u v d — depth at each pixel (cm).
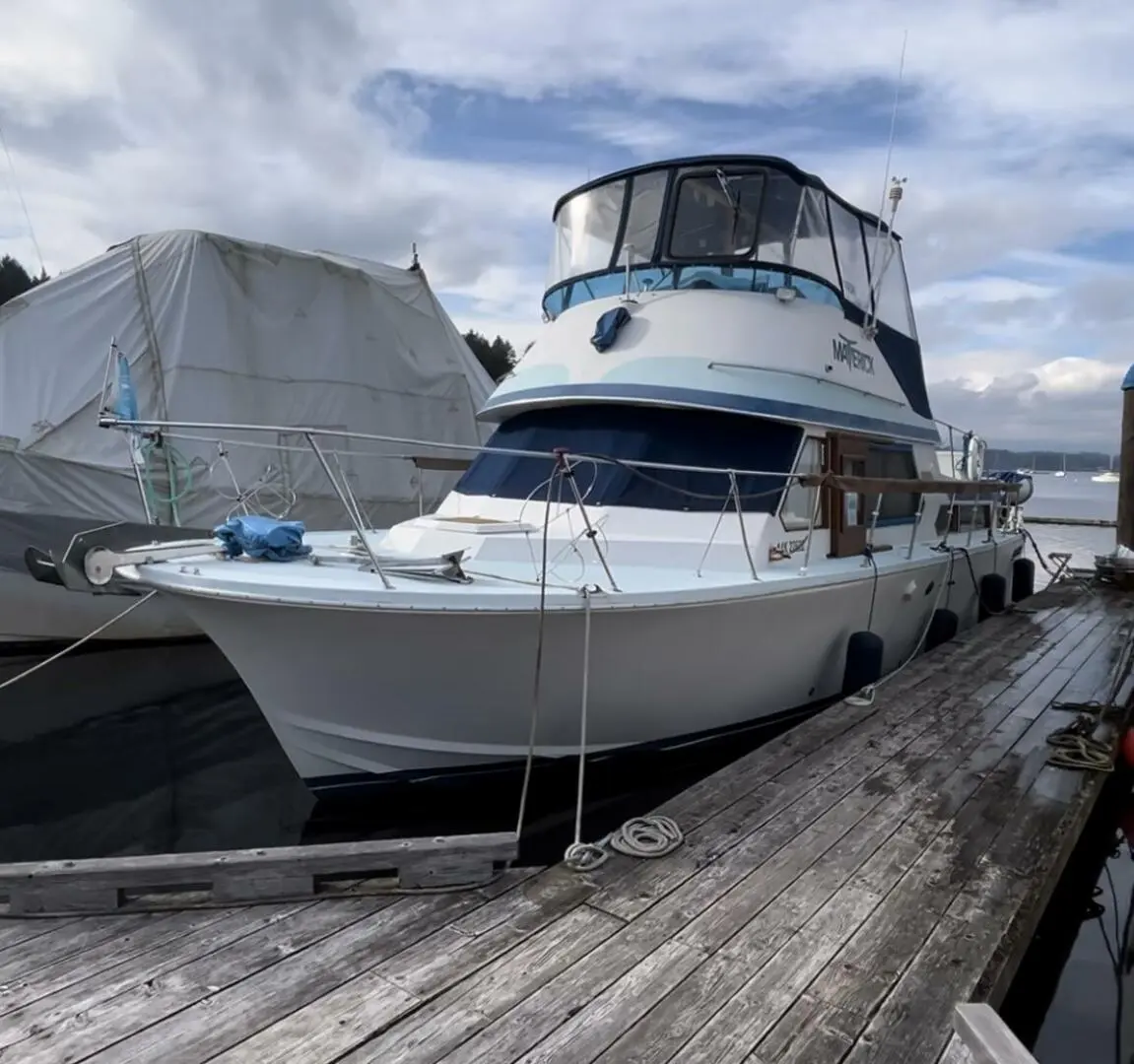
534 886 333
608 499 558
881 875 345
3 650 880
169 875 322
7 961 287
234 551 477
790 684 596
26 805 572
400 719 466
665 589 461
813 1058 242
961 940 301
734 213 614
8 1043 245
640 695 502
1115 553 1153
